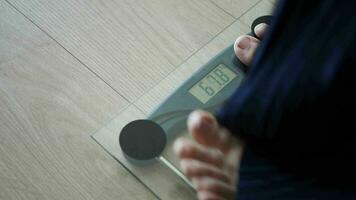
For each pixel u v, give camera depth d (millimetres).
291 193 486
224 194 541
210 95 634
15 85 630
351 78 406
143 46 692
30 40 679
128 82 653
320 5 413
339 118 434
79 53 674
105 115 617
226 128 502
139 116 620
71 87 638
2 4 712
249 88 446
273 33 435
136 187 561
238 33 724
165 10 737
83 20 711
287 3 417
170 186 564
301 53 419
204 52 695
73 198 544
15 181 550
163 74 666
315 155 471
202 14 740
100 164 573
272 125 449
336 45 404
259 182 497
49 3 724
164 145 575
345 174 473
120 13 726
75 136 593
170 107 620
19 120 599
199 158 555
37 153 574
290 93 422
